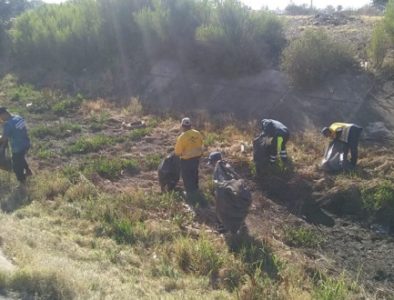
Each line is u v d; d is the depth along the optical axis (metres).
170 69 18.12
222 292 6.81
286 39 17.58
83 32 20.88
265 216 9.87
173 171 10.52
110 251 7.83
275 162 11.31
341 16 21.39
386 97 13.69
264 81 15.87
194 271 7.55
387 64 14.57
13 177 11.07
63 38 21.05
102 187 10.87
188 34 18.48
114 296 5.87
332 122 13.52
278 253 8.36
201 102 16.28
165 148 13.16
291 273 7.49
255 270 7.53
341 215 10.02
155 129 14.52
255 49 16.70
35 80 20.58
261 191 10.85
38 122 15.79
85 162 12.27
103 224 8.92
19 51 22.86
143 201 9.98
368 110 13.45
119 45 20.31
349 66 14.91
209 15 18.70
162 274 7.30
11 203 9.86
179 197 10.35
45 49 21.80
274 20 17.66
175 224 9.17
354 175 10.66
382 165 10.87
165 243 8.34
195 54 17.73
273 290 6.79
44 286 5.60
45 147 13.34
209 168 11.72
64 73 20.69
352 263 8.39
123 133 14.46
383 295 7.47
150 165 12.06
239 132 13.67
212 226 9.30
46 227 8.54
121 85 18.56
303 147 12.38
